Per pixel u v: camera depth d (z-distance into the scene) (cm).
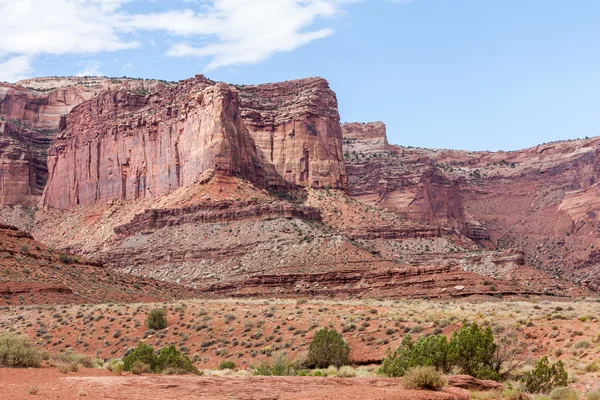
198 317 9788
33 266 13412
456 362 5066
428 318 8394
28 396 3031
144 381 3600
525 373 5103
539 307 10450
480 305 11312
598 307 10212
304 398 3362
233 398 3322
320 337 7075
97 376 3897
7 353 4034
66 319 10269
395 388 3781
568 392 4378
